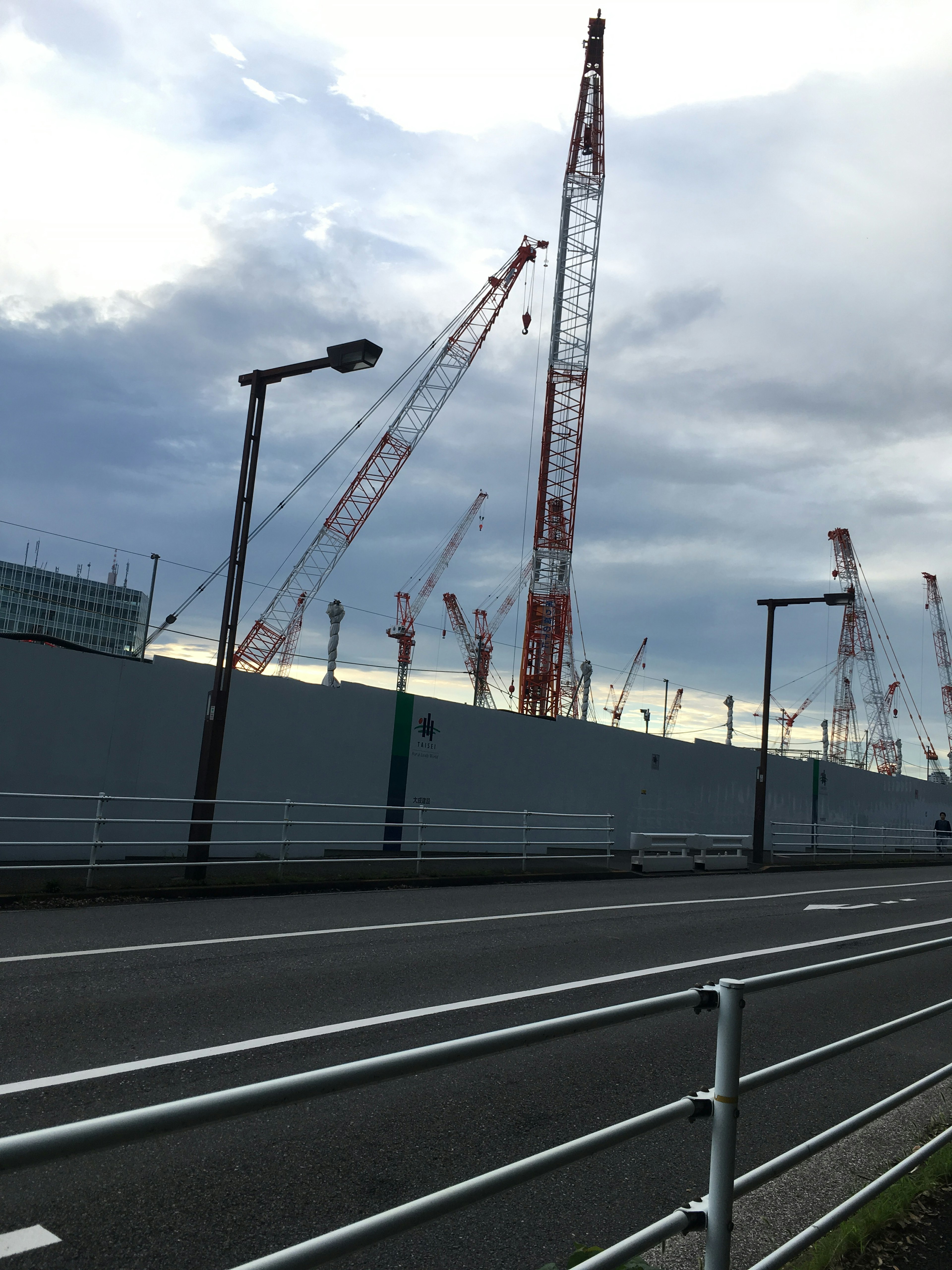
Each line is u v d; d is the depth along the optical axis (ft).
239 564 49.85
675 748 90.22
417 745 66.18
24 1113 14.99
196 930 33.04
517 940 34.63
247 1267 5.19
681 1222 8.04
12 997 22.29
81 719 49.70
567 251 184.03
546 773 75.87
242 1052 19.04
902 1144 16.74
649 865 68.03
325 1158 14.20
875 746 307.58
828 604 90.84
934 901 57.88
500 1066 19.66
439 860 56.24
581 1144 7.41
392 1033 21.15
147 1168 13.46
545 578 170.81
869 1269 10.88
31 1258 10.65
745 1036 23.52
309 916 37.76
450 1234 12.19
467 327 186.19
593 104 189.67
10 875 42.37
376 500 182.91
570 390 178.29
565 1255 11.75
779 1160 9.68
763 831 85.87
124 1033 19.88
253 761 56.80
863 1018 26.20
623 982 28.22
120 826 50.72
